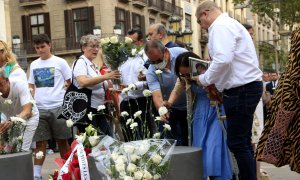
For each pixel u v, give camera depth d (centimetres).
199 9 443
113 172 329
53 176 389
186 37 1778
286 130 316
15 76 547
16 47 2509
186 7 3844
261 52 3700
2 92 495
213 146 452
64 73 662
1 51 548
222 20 432
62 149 664
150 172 326
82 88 577
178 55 482
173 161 340
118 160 320
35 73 664
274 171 700
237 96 433
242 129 436
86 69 578
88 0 2934
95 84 561
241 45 434
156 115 581
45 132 643
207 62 458
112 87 607
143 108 595
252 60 439
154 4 3378
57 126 647
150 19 3388
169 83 519
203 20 443
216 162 449
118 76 561
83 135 371
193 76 456
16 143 421
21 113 495
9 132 420
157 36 610
